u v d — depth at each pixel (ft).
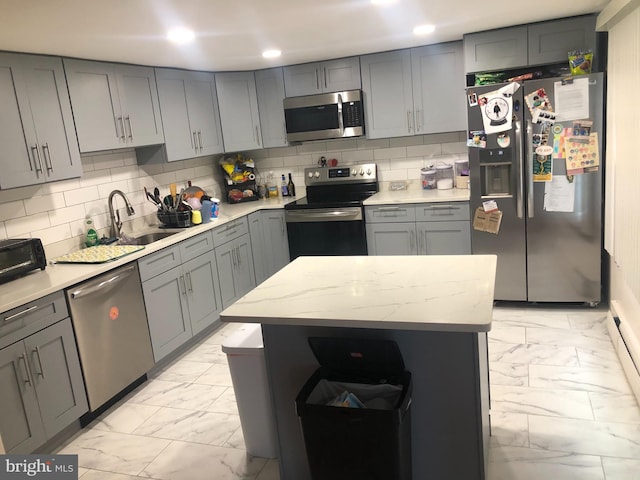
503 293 13.29
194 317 12.64
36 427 8.52
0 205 10.11
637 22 8.32
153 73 12.84
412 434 6.66
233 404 10.07
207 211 13.58
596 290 12.60
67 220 11.54
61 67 10.29
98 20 8.12
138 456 8.66
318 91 15.23
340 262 8.50
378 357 6.32
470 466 6.53
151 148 13.42
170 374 11.55
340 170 16.40
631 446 7.71
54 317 8.83
